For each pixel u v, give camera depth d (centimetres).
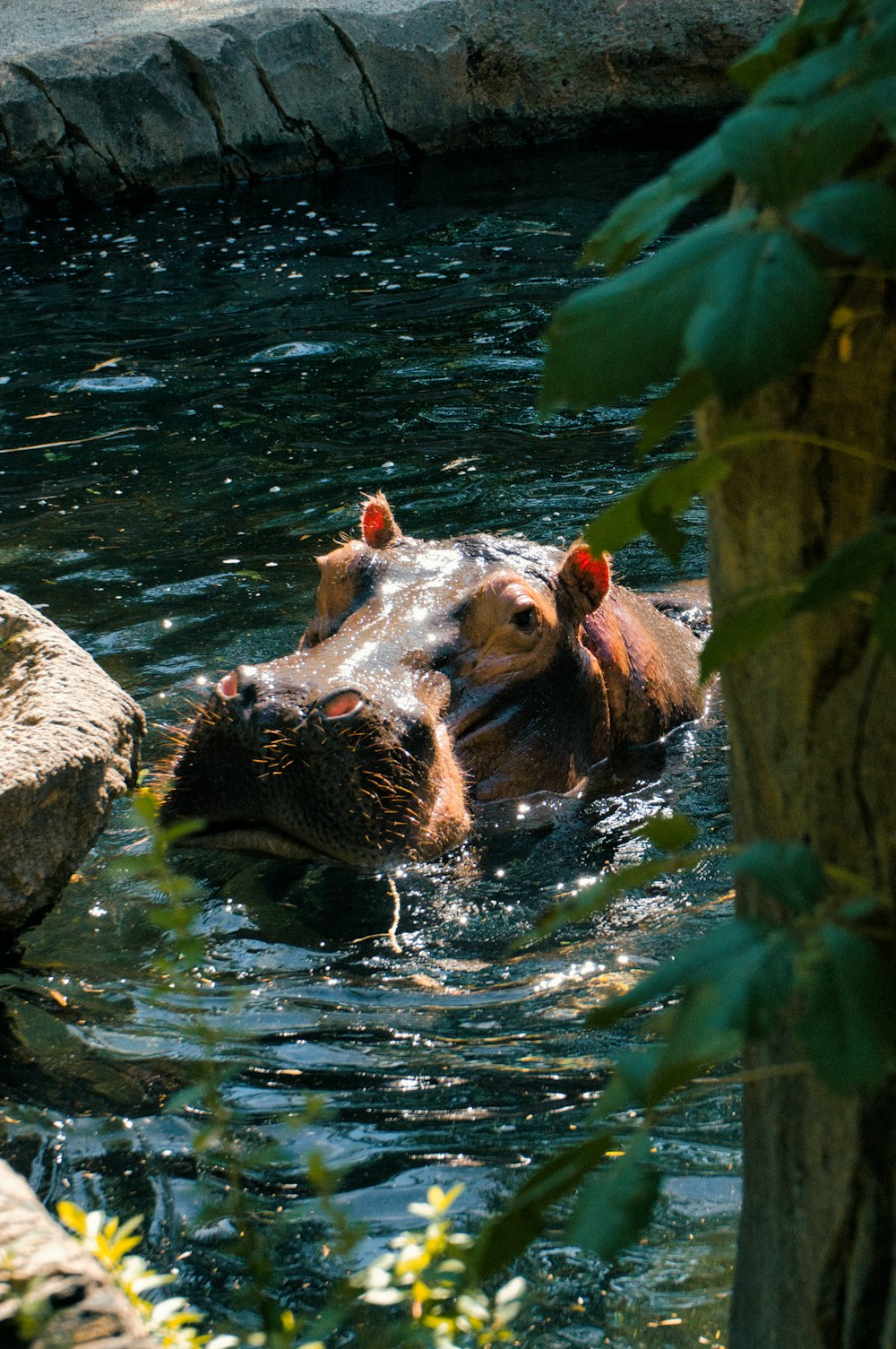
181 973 454
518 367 2219
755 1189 388
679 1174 657
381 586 1237
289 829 1041
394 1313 558
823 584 248
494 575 1217
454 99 3722
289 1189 669
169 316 2544
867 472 305
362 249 2917
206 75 3447
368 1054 805
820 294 216
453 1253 442
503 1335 453
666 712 1359
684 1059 260
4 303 2656
